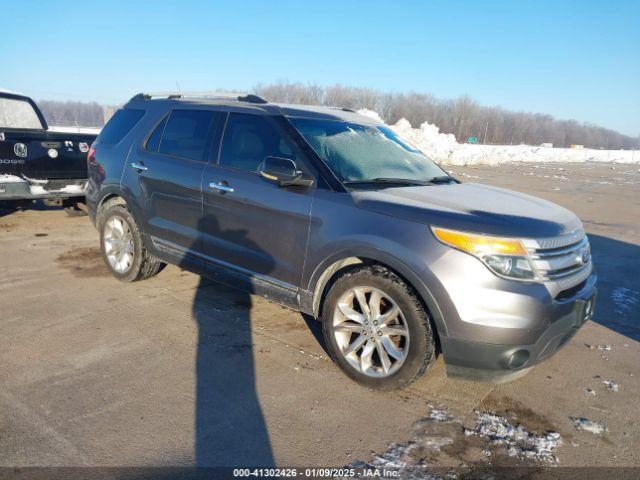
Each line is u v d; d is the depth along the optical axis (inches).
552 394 129.1
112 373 126.6
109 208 194.7
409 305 115.3
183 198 162.4
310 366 135.8
